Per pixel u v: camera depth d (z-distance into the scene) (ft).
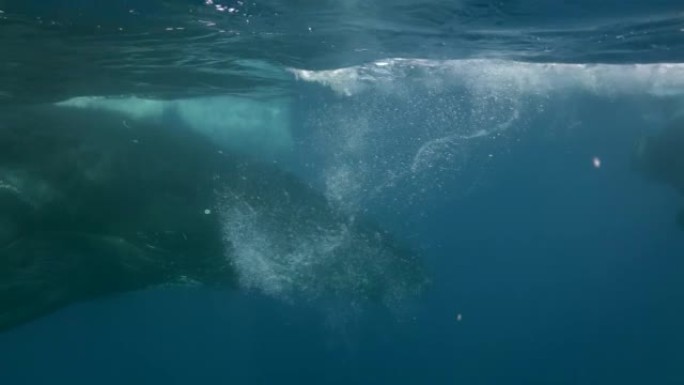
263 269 46.29
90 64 50.11
